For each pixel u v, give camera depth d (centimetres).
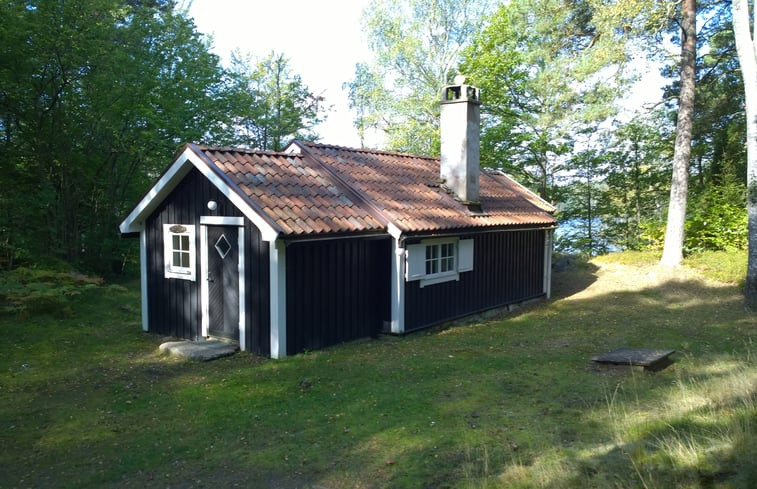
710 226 1781
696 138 2105
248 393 665
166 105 1752
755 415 489
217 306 921
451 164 1223
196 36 2053
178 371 773
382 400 627
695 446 428
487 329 1106
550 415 564
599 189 2458
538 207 1473
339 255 929
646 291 1462
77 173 1606
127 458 490
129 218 995
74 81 1474
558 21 1778
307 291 873
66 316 1107
